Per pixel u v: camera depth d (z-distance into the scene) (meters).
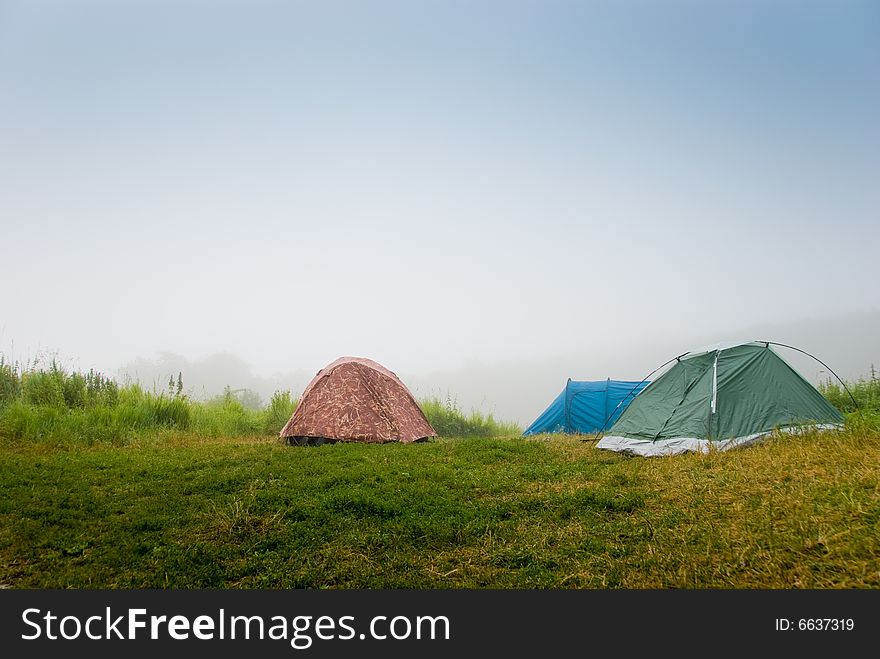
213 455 11.27
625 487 7.92
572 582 5.12
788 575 4.79
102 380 16.94
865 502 5.81
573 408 17.61
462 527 6.49
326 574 5.49
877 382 15.41
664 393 11.60
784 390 10.54
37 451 11.14
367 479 8.72
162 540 6.29
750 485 7.07
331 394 14.16
